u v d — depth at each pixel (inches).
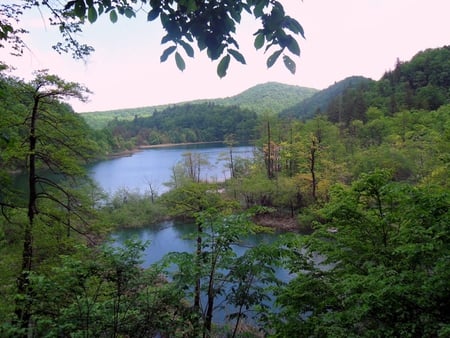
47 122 334.3
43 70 309.1
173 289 154.3
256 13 57.4
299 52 58.7
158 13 62.2
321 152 1195.3
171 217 1088.2
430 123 1577.3
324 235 243.3
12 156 311.9
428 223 184.4
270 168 1449.3
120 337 144.8
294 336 171.8
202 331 150.9
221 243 169.8
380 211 229.8
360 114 2362.2
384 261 208.5
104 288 161.9
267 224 1025.5
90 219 398.9
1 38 106.0
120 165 2336.4
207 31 61.0
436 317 150.8
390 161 1064.2
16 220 331.6
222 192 1258.6
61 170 351.9
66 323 132.9
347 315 162.7
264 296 167.3
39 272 287.4
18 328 131.0
